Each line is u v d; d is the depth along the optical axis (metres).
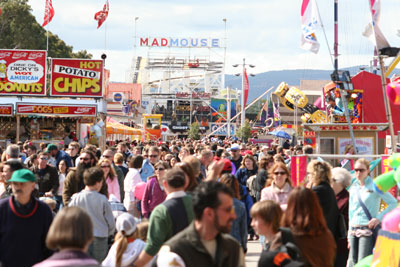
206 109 130.25
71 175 10.54
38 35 65.50
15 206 6.80
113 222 8.68
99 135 28.42
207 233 4.70
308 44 14.31
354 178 9.74
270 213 5.66
